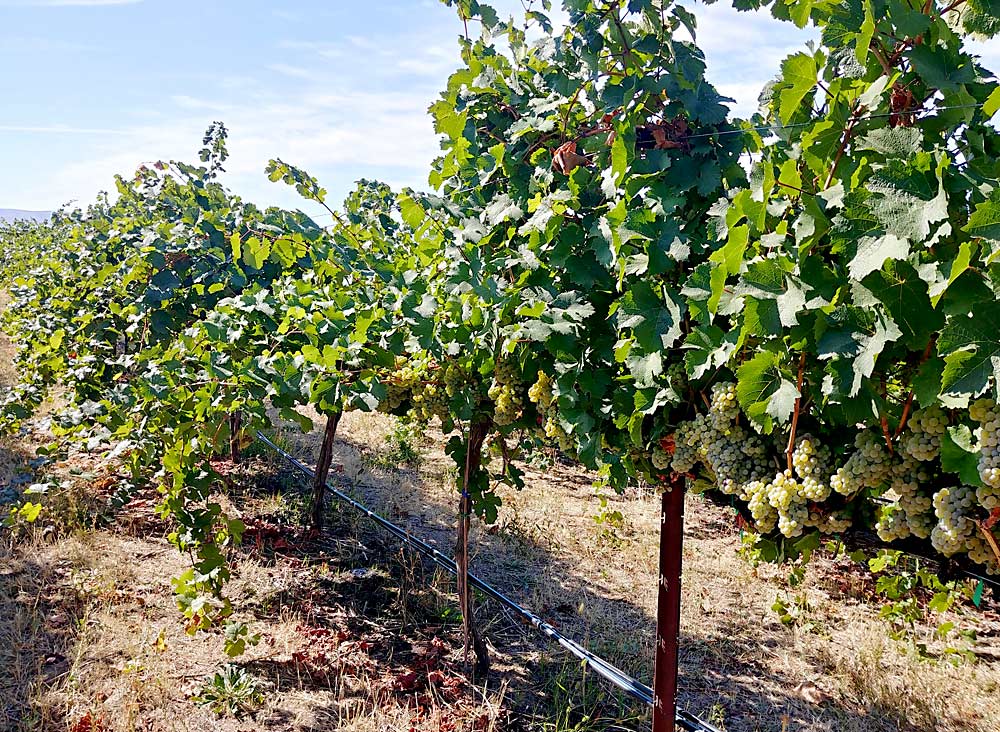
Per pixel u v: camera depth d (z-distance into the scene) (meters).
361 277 5.60
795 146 2.51
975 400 1.83
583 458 3.33
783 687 5.02
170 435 4.67
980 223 1.66
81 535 6.20
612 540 7.17
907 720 4.66
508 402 3.97
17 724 4.00
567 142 3.69
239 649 4.42
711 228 2.84
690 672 5.15
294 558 6.39
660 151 3.10
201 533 4.66
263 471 8.45
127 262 7.74
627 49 3.22
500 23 4.41
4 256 25.06
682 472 3.00
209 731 4.14
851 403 2.15
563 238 3.45
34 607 5.10
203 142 9.43
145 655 4.75
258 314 5.66
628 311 2.93
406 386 4.60
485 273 3.89
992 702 4.82
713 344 2.63
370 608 5.71
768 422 2.39
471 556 6.71
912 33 2.12
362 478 8.57
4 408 7.99
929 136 2.20
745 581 6.51
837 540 2.80
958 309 1.77
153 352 5.48
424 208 4.55
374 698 4.55
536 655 5.21
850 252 1.96
